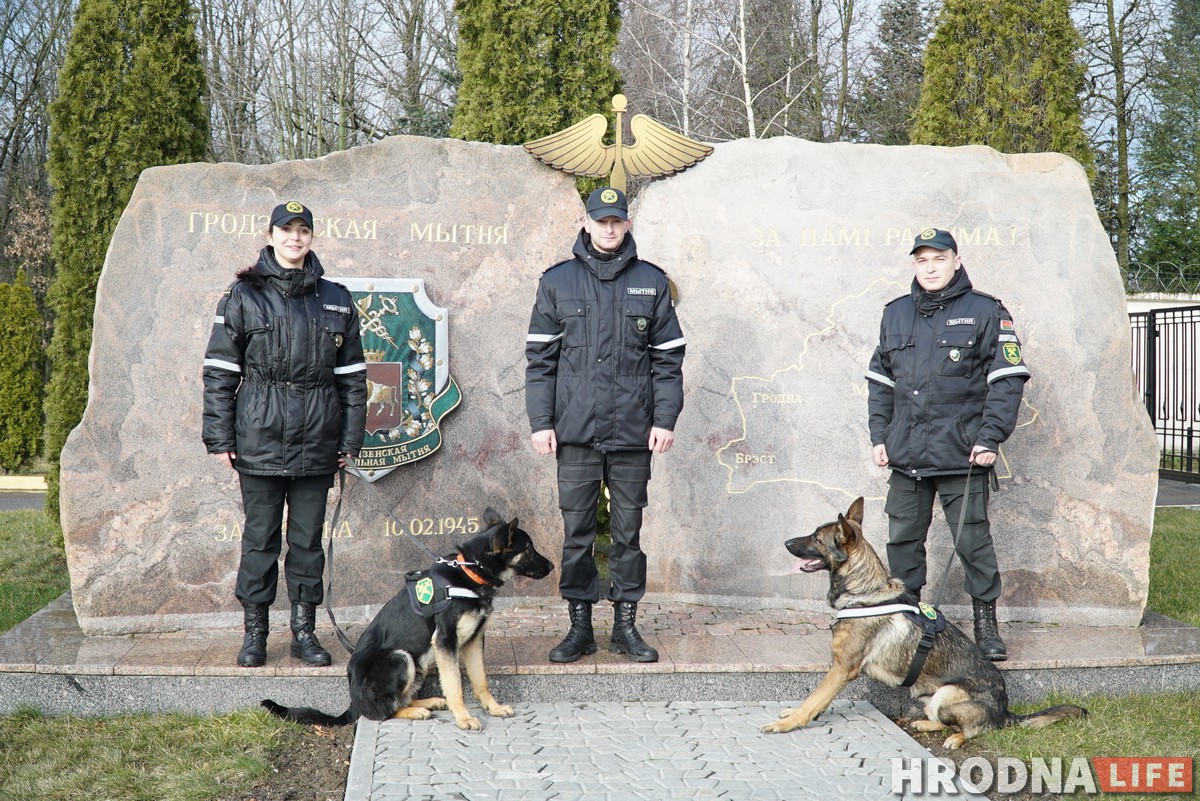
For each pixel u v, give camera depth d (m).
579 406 4.31
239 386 4.17
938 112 6.63
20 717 4.03
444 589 3.88
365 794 3.21
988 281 5.39
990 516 5.30
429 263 5.39
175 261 5.04
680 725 3.94
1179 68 19.58
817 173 5.55
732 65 17.28
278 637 4.72
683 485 5.72
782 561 5.52
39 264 21.38
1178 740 3.87
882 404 4.59
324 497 4.30
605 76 6.79
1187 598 6.21
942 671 3.92
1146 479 5.18
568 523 4.41
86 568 4.84
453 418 5.41
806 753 3.65
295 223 4.06
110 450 4.91
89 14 6.45
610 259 4.36
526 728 3.88
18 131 21.95
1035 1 6.53
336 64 20.61
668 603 5.68
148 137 6.56
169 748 3.75
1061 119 6.51
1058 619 5.27
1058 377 5.30
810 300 5.54
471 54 6.82
